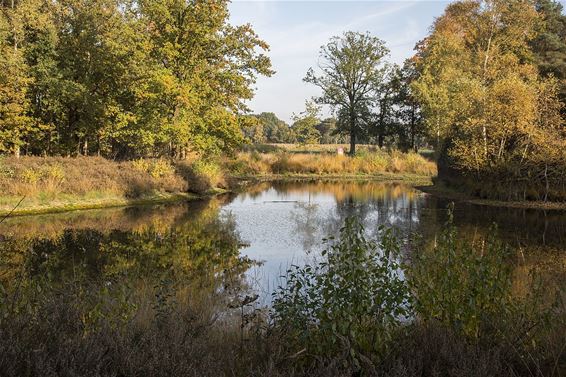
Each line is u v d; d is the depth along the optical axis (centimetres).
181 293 691
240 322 563
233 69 2744
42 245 1198
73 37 3056
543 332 452
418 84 4222
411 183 3522
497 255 520
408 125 5322
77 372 321
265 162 4419
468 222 1564
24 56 2802
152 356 356
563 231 1369
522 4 2808
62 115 3064
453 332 444
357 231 490
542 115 2117
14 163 1991
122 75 2933
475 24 2933
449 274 485
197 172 2708
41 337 375
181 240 1305
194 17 2606
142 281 803
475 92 2278
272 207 2078
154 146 2959
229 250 1172
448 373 387
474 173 2355
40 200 1841
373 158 4484
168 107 2491
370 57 5188
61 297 475
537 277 743
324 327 414
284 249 1185
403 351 413
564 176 2020
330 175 4269
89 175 2153
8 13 2667
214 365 366
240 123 2819
